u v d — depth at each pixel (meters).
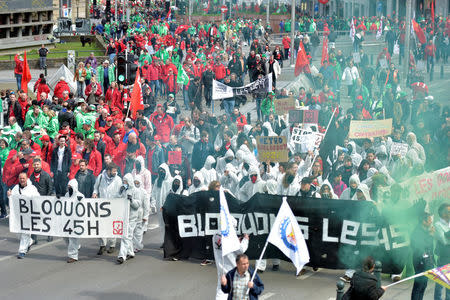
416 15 118.75
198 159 32.62
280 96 44.62
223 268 18.88
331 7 115.69
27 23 87.44
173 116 45.62
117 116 36.84
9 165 30.00
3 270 24.38
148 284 22.69
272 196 23.39
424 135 34.12
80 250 26.72
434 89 62.31
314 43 78.31
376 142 34.69
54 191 34.16
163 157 32.28
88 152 31.09
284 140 28.12
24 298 21.56
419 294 19.95
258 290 17.88
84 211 25.02
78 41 88.69
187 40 81.88
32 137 35.06
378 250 22.36
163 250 26.17
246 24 94.00
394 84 55.75
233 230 18.80
